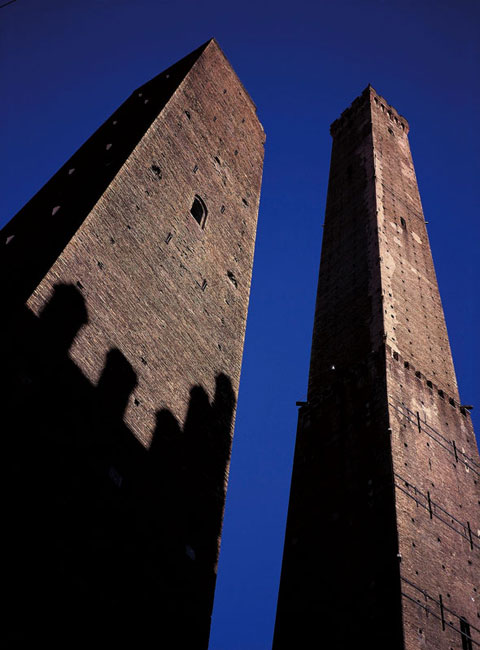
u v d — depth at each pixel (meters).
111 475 19.30
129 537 18.97
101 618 16.88
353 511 28.64
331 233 46.81
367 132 54.00
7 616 14.72
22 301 18.94
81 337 20.36
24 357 18.09
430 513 27.92
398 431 30.11
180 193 29.70
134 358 22.36
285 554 30.34
